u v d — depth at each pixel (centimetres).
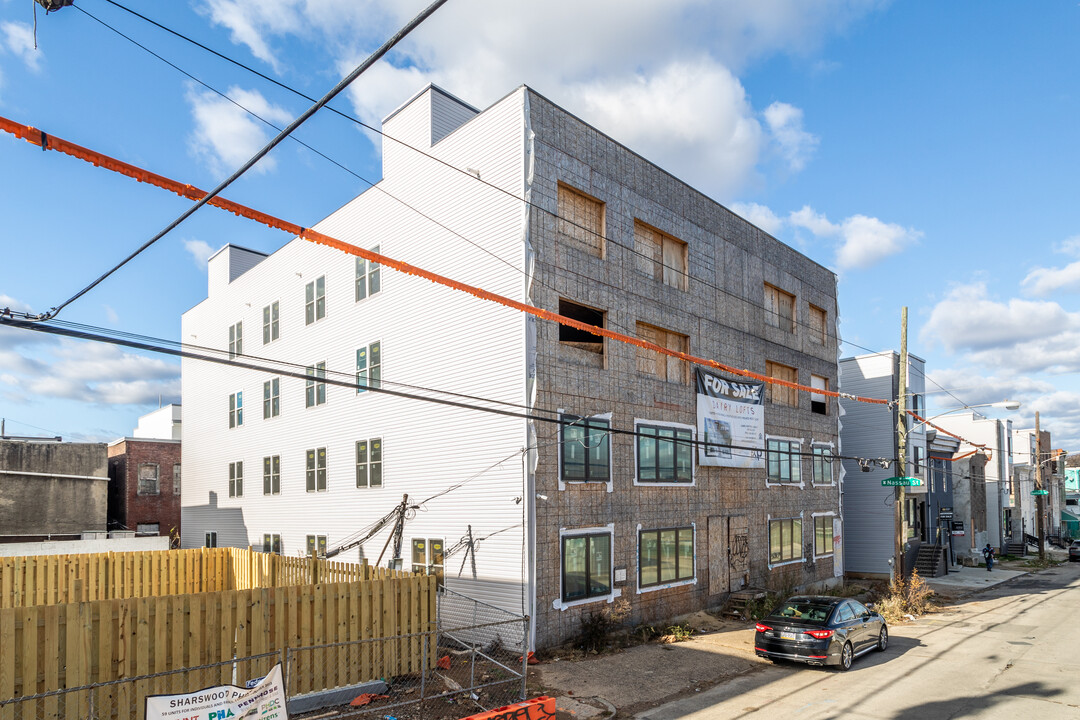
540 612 1761
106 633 1023
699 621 2209
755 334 2850
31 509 3622
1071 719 1236
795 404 3136
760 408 2809
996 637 2077
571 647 1805
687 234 2508
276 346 2983
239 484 3156
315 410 2691
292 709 1180
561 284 1966
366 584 1334
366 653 1313
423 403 2170
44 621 975
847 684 1487
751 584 2620
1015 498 6256
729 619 2334
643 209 2308
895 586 2672
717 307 2628
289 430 2838
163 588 2161
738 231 2820
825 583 3167
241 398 3212
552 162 1983
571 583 1861
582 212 2094
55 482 3706
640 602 2080
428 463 2122
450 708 1241
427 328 2181
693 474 2394
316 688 1238
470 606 1903
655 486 2208
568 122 2055
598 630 1827
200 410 3559
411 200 2298
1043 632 2161
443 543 2030
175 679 1080
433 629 1438
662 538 2208
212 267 3556
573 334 2098
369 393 2406
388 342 2341
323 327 2694
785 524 2909
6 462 3588
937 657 1773
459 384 2041
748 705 1330
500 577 1828
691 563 2328
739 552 2580
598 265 2102
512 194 1930
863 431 3819
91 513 3788
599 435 2027
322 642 1256
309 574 1855
